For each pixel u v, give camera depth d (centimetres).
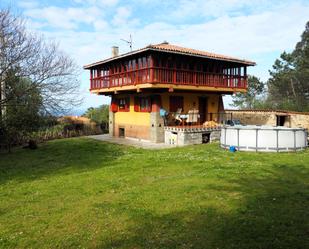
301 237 559
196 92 2322
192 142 2008
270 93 4791
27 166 1441
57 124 2870
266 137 1575
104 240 584
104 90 2417
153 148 1864
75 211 747
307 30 4056
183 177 1046
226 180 977
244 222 632
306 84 3906
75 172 1238
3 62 1800
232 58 2228
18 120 2034
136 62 2072
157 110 2119
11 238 606
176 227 626
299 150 1592
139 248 546
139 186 957
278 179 978
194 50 2353
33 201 853
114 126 2698
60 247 565
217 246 539
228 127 1716
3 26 1794
